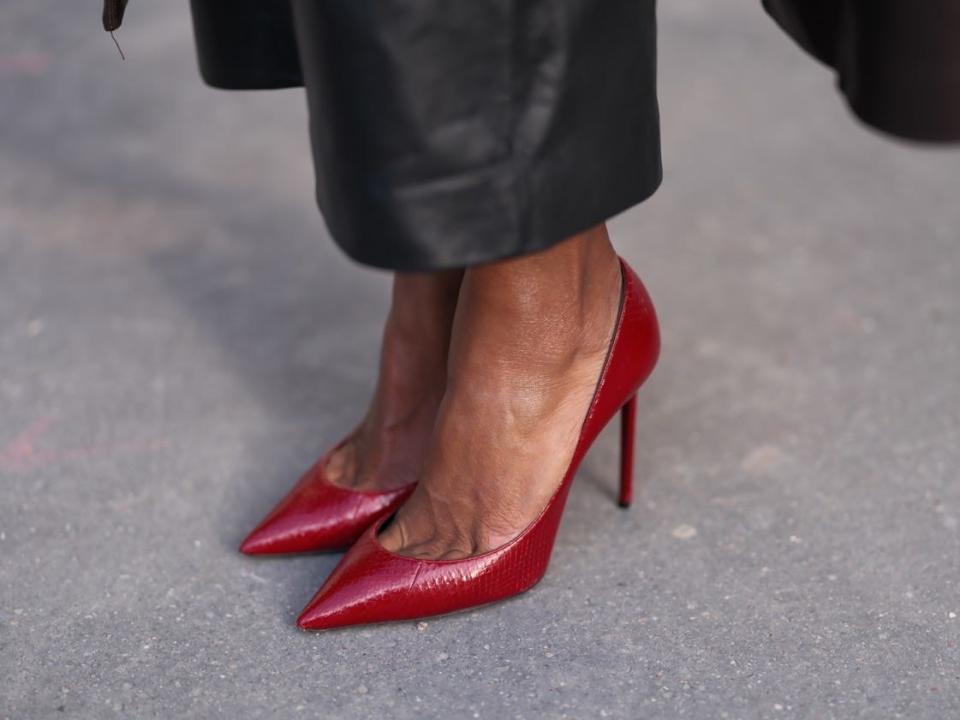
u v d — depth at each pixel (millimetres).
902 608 1255
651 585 1303
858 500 1438
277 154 2547
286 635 1247
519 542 1229
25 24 3258
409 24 893
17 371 1786
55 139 2621
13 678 1195
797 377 1717
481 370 1200
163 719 1137
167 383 1752
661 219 2240
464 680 1175
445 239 955
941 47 856
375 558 1231
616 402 1279
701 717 1117
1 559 1382
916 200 2271
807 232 2166
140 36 3168
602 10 945
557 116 948
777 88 2812
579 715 1125
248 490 1504
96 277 2064
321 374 1771
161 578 1345
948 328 1829
